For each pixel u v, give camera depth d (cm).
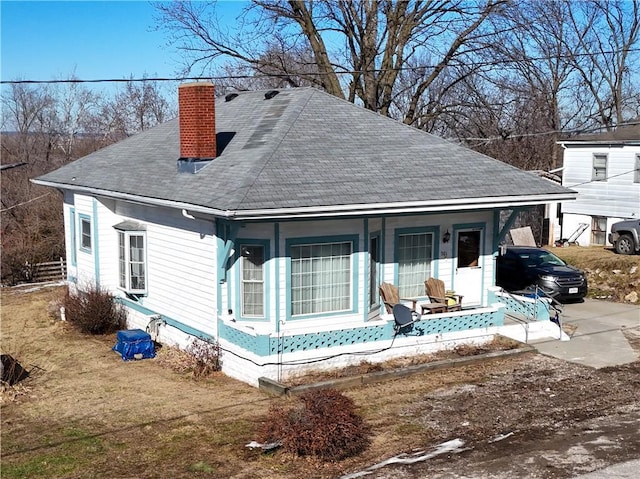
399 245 1647
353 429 1037
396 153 1700
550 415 1171
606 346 1625
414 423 1146
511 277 2230
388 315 1484
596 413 1177
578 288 2158
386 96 3153
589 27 4278
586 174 3117
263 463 1005
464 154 1781
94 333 1905
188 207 1436
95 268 1997
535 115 4428
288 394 1291
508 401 1245
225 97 2194
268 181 1429
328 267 1523
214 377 1460
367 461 1002
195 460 1027
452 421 1151
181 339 1661
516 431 1099
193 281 1595
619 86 4434
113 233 1978
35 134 5478
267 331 1385
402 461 993
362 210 1419
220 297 1492
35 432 1187
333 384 1330
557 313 1745
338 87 3139
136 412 1257
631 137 2967
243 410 1234
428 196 1503
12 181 3803
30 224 3450
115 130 5947
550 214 3250
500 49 3038
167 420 1205
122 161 2056
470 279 1756
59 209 3416
